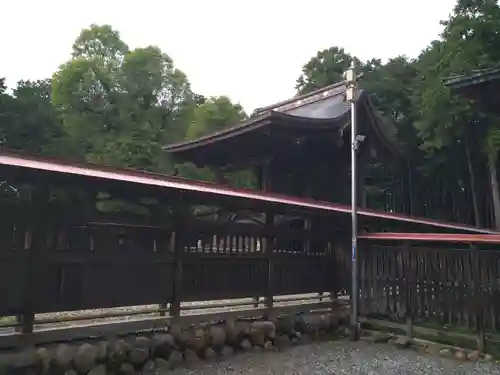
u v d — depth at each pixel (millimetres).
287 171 15523
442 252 8289
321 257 10133
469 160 24391
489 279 7566
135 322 6711
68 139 25797
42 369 5344
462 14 24141
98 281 6223
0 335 5312
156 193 6418
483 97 9383
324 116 16984
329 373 6566
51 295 5727
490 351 7609
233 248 8242
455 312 7980
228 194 7082
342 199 16766
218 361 7094
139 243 6762
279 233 8938
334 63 36938
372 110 16234
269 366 6891
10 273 5363
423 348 8227
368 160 18391
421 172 28938
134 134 26922
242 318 8242
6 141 23359
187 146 15859
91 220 6191
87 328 6191
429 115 23484
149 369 6328
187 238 7422
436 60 25141
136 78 30906
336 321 9602
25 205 5547
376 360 7445
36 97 25422
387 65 32000
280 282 9039
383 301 9180
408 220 11406
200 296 7551
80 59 29875
